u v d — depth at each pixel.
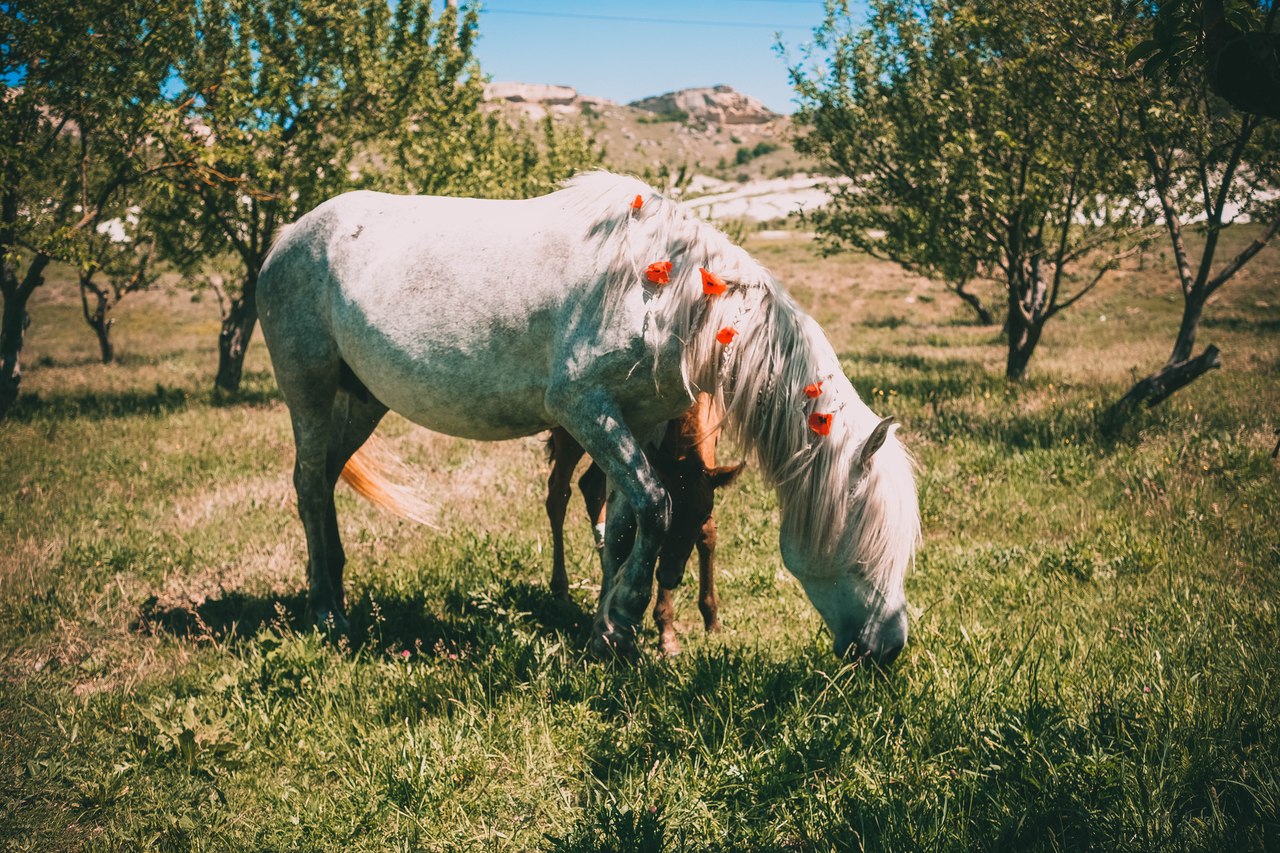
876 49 12.01
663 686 3.52
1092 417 8.48
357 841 2.83
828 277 31.78
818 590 3.62
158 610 4.96
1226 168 9.53
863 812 2.64
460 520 6.38
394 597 4.97
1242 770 2.68
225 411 11.88
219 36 12.38
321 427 4.75
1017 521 5.98
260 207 13.52
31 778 3.18
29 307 32.47
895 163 12.52
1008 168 11.23
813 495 3.47
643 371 3.74
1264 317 20.44
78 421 11.02
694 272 3.68
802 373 3.56
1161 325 19.92
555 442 4.86
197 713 3.63
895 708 3.24
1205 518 5.50
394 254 4.21
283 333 4.65
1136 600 4.42
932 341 20.11
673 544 3.75
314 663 4.01
